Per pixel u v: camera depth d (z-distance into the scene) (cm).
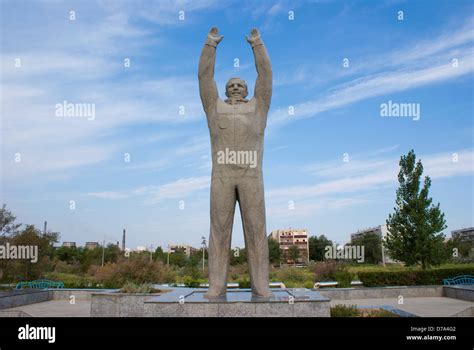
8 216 2275
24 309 1358
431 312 1172
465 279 1817
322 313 745
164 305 755
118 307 1143
